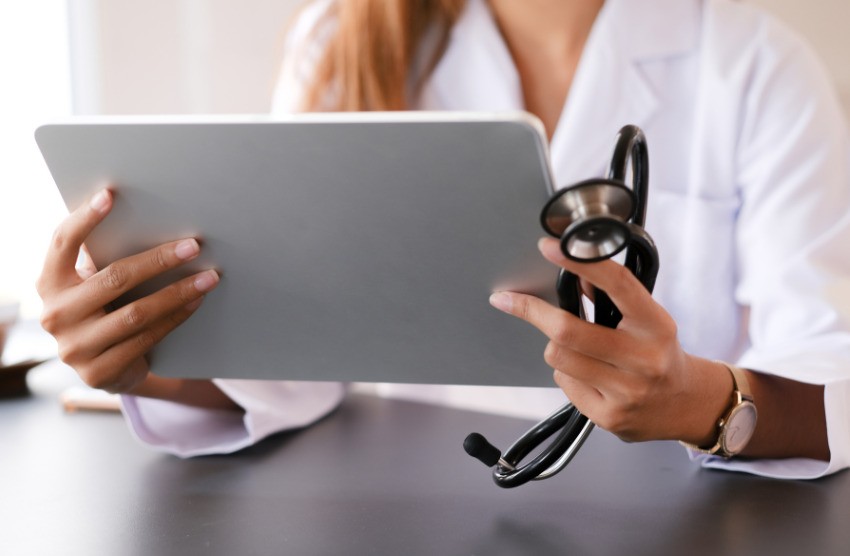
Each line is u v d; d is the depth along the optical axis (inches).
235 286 28.8
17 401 45.1
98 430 39.0
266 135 24.6
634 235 23.8
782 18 70.8
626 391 26.6
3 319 47.9
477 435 28.5
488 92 49.3
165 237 28.1
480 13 49.9
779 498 28.7
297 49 53.4
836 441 31.0
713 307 46.1
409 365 29.9
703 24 47.8
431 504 28.5
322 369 30.8
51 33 83.9
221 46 85.8
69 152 26.5
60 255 29.1
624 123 47.2
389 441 36.3
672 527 26.2
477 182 24.2
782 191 43.7
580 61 48.8
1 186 82.7
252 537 25.8
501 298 26.4
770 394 32.6
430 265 26.5
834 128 44.6
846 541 24.9
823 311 39.0
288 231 26.7
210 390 38.7
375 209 25.5
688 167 47.5
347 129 23.9
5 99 82.5
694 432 30.1
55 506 28.9
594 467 32.4
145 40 85.0
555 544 25.0
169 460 34.3
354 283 27.6
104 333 29.6
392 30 49.4
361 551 24.6
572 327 25.5
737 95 45.5
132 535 26.2
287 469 32.7
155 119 25.2
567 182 47.3
